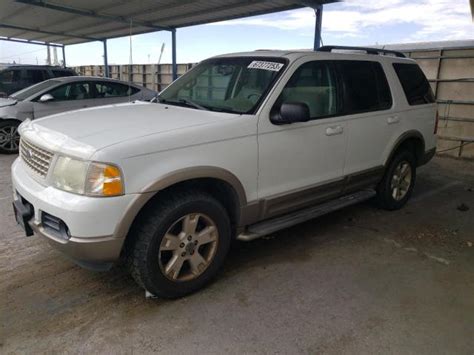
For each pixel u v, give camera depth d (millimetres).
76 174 2463
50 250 3668
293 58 3521
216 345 2482
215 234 3029
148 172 2564
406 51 9250
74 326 2629
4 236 3938
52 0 11195
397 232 4344
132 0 10477
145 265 2699
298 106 3076
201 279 3023
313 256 3721
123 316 2746
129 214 2508
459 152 8633
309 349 2475
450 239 4203
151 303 2906
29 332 2557
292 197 3520
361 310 2893
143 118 3088
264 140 3184
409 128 4727
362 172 4203
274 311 2848
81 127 2875
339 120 3799
